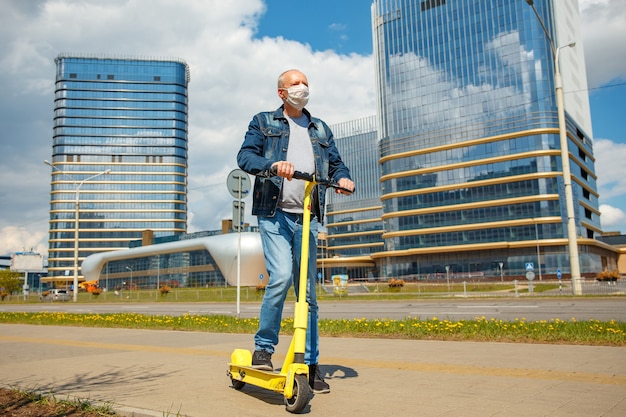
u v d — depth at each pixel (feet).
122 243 487.20
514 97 230.07
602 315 42.68
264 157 13.62
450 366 17.78
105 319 49.32
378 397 12.78
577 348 21.88
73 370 18.53
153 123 508.53
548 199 215.92
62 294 195.83
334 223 395.96
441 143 245.45
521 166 223.51
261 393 13.70
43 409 12.35
